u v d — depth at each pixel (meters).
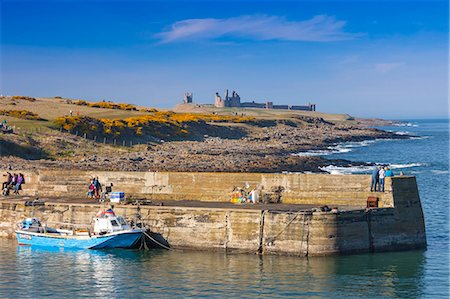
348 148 149.12
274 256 31.19
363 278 28.22
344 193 34.44
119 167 79.62
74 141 101.69
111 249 33.75
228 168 84.06
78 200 37.81
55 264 31.33
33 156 86.06
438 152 135.50
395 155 126.88
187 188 37.62
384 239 32.28
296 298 25.73
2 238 37.47
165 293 26.48
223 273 28.91
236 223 31.98
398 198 33.16
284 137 163.00
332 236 30.64
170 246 33.38
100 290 27.02
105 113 149.75
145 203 35.41
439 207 52.75
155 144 119.75
